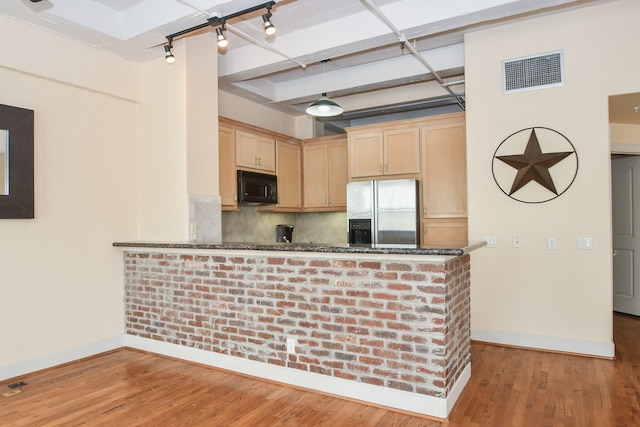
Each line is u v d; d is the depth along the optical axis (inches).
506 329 151.9
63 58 135.9
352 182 199.8
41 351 130.3
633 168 194.4
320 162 230.7
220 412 101.6
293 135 255.9
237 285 126.3
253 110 223.5
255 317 123.0
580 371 125.1
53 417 99.6
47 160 133.0
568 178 142.3
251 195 193.8
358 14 145.6
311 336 113.3
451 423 95.0
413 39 162.1
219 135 179.9
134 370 130.3
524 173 147.5
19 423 96.8
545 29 145.4
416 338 99.3
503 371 125.6
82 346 141.0
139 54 151.9
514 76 150.3
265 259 121.1
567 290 142.9
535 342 146.7
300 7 140.4
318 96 212.7
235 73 175.8
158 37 137.7
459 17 130.0
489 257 154.4
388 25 129.7
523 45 148.8
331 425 94.9
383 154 197.8
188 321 137.1
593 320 139.2
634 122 179.2
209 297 132.3
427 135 187.9
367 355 105.4
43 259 131.5
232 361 127.3
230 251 125.9
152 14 131.0
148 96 158.9
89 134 145.3
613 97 139.0
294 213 253.1
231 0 115.3
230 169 184.7
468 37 158.1
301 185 235.3
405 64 184.7
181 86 150.7
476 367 129.0
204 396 110.7
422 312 98.7
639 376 120.7
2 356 121.4
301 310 114.9
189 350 136.7
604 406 101.9
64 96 138.1
